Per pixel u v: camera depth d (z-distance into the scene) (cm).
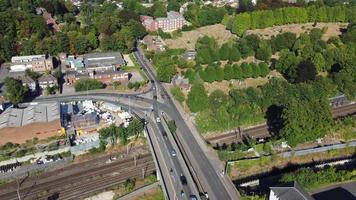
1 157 18288
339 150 18800
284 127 18888
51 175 17762
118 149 19600
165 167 16625
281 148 18888
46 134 19725
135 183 16750
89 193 16488
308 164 18050
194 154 17975
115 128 19700
